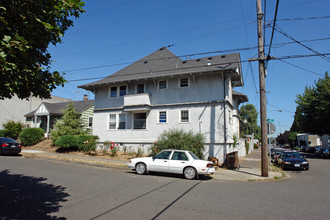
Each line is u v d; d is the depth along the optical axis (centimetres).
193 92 1877
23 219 486
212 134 1759
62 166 1322
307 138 6556
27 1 438
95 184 862
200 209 580
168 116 1938
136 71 2309
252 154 3462
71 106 2459
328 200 697
